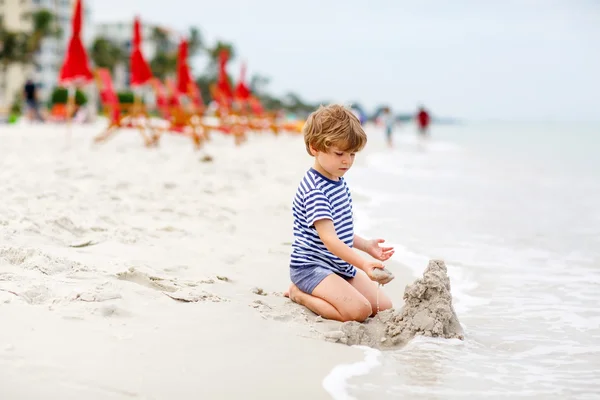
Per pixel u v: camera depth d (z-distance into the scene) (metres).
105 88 14.28
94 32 111.88
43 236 4.56
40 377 2.44
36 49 77.31
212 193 7.44
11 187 6.59
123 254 4.37
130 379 2.50
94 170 8.80
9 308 3.06
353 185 9.77
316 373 2.73
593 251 5.57
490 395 2.67
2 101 83.44
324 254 3.73
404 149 22.12
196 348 2.86
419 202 8.14
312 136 3.64
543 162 15.98
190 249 4.75
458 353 3.15
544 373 2.93
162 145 15.02
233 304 3.51
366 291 3.80
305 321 3.46
